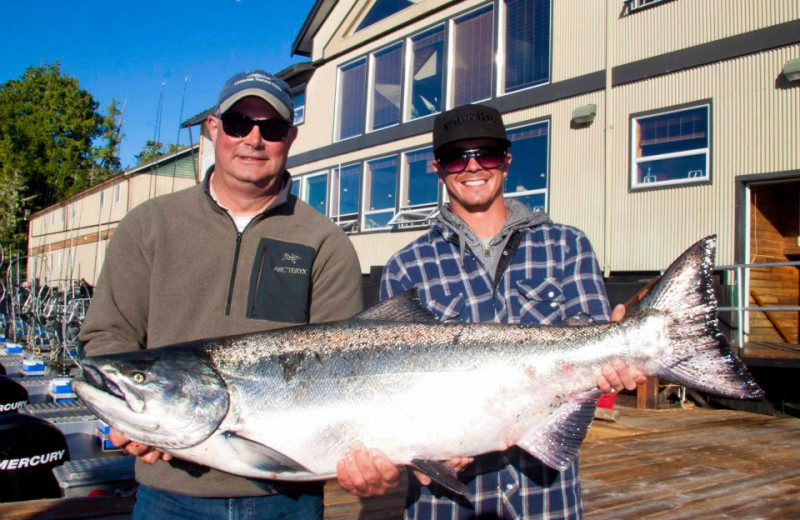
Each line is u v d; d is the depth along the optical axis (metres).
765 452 5.98
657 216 9.58
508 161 2.92
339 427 2.35
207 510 2.30
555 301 2.64
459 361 2.46
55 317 10.16
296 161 17.83
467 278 2.74
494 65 12.32
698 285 2.51
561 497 2.45
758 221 9.36
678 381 2.46
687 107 9.37
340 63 16.55
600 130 10.44
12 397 6.49
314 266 2.58
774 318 9.45
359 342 2.46
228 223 2.48
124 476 4.57
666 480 5.08
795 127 8.26
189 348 2.36
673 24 9.64
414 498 2.55
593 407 2.48
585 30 10.81
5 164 43.56
